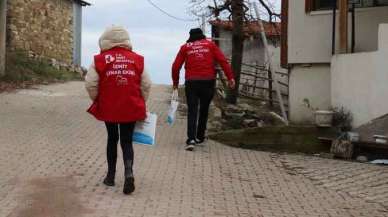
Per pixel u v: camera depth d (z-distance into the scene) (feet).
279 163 29.91
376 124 31.86
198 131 32.89
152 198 21.77
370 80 33.86
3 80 59.31
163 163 27.99
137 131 22.84
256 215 20.38
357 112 35.06
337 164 30.04
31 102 47.21
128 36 22.56
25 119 38.55
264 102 68.33
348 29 40.45
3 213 19.36
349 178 26.76
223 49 80.74
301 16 42.42
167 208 20.59
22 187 22.49
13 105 44.88
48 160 27.20
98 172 25.30
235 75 60.49
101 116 22.12
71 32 91.35
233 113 45.62
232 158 30.35
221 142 34.73
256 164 29.30
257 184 25.08
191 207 20.90
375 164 30.17
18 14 71.51
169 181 24.58
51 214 19.40
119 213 19.74
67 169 25.61
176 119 41.83
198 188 23.76
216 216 19.99
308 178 26.73
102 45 22.30
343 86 36.73
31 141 31.45
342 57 36.88
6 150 28.91
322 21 41.70
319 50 41.86
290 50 42.91
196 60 31.17
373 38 40.27
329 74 41.73
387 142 30.76
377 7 40.19
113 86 21.76
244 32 61.72
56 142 31.55
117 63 21.85
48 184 23.03
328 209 21.58
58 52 85.76
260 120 46.60
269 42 79.20
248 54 87.51
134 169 26.37
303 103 42.70
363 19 40.45
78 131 35.27
